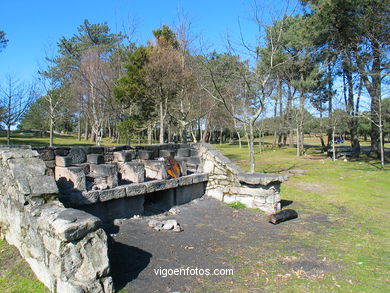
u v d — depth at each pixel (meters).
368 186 12.03
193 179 7.54
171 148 8.16
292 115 26.41
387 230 6.16
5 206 4.44
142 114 20.22
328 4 17.14
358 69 18.56
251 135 10.34
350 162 20.23
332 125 21.92
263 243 5.20
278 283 3.71
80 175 4.92
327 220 6.89
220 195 7.91
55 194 3.91
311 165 18.98
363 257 4.62
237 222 6.41
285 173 15.59
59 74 22.59
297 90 26.00
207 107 21.19
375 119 20.62
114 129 35.94
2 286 3.45
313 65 22.23
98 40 29.42
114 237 4.93
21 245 3.99
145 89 17.75
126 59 21.42
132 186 5.70
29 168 4.02
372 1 16.66
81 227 3.13
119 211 5.70
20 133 37.12
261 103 10.39
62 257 3.00
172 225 5.64
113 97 19.89
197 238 5.29
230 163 7.95
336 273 4.03
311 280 3.80
